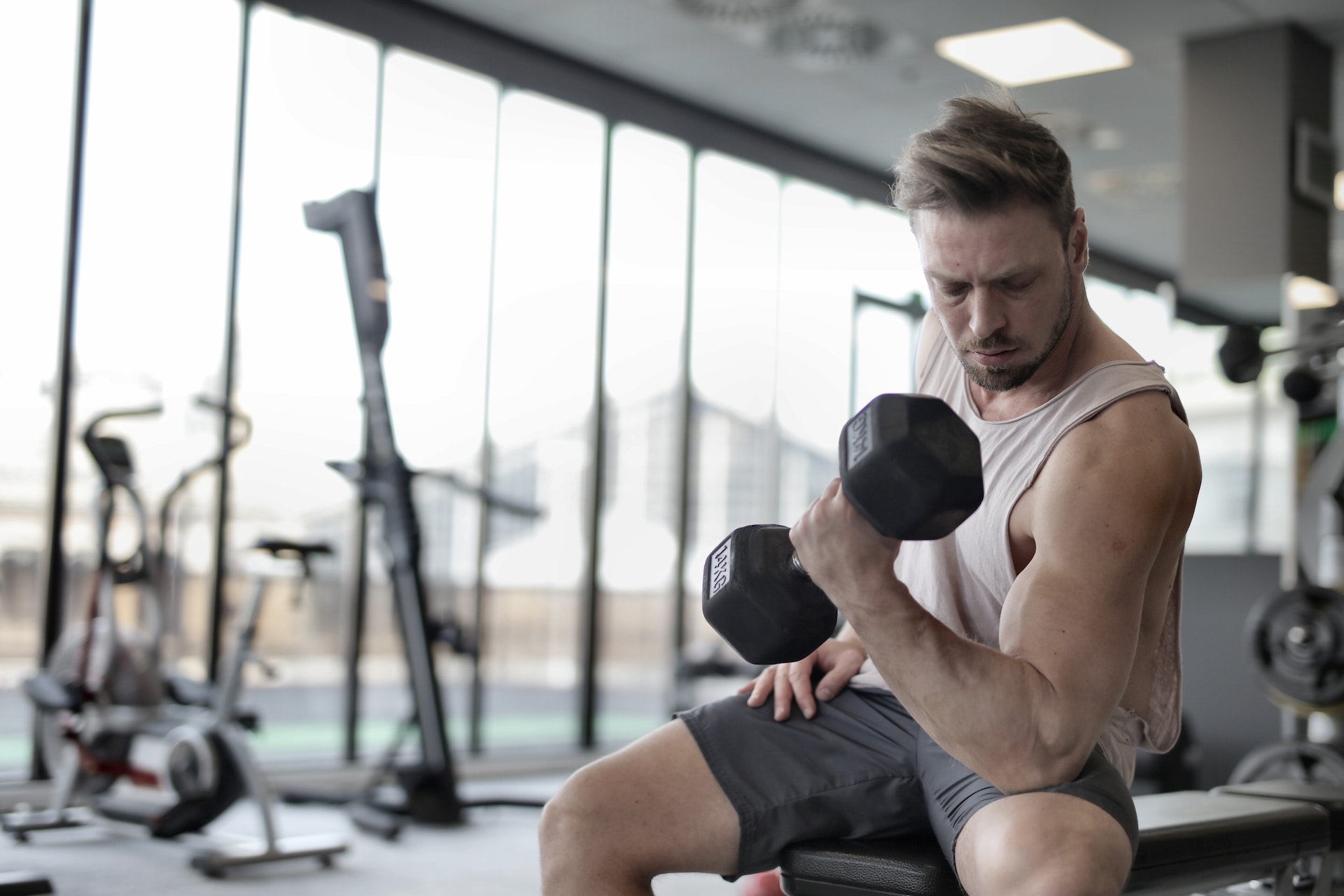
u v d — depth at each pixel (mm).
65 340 4668
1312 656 3672
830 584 1092
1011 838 1104
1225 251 5414
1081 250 1275
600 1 5301
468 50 5621
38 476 4672
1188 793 1771
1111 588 1122
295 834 4223
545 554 6223
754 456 6969
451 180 5797
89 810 4113
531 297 6078
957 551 1377
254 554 3738
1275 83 5340
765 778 1375
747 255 6996
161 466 5004
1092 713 1097
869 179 7422
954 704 1087
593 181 6305
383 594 6027
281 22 5246
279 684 5828
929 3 5215
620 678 6590
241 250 5125
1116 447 1174
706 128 6570
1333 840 1825
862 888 1293
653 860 1362
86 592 4836
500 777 5703
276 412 5262
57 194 4676
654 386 6566
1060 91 6234
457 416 5844
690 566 6672
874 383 7332
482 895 3367
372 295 4184
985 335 1179
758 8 5293
